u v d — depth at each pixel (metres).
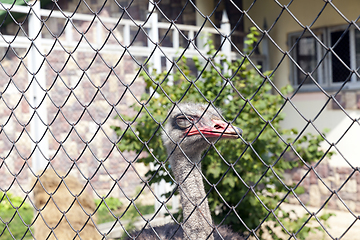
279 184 4.80
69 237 4.18
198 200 2.97
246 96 5.00
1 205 7.64
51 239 4.16
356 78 8.03
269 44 9.16
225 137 2.80
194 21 9.21
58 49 6.95
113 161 7.99
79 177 7.75
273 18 9.05
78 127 7.81
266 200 4.87
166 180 4.88
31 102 6.32
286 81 8.93
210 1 9.30
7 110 8.51
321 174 8.24
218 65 5.16
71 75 7.70
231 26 9.48
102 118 7.85
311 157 4.77
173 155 3.04
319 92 8.43
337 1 8.23
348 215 7.63
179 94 5.09
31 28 6.14
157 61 7.25
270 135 4.68
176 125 2.98
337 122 8.18
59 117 7.67
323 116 8.38
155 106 4.91
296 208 8.22
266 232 5.77
